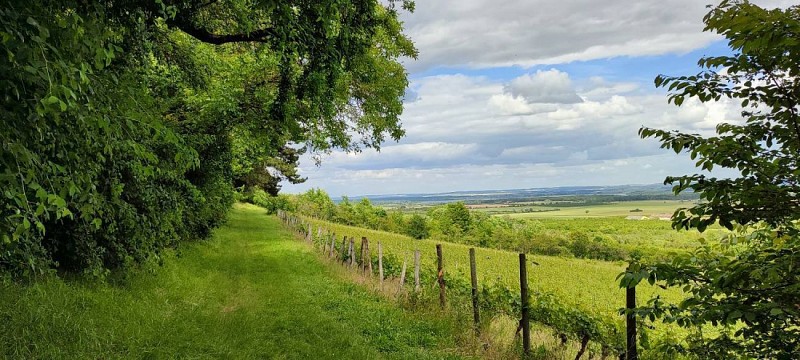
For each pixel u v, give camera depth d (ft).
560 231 188.55
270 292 32.24
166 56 29.66
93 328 17.78
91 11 11.31
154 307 24.22
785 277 8.84
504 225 200.85
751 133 9.82
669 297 55.62
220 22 25.00
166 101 31.99
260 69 37.35
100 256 24.72
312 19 22.82
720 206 9.63
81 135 12.20
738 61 9.32
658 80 10.73
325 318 26.22
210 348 19.53
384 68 47.75
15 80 9.07
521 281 21.85
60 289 20.15
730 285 9.26
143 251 28.32
